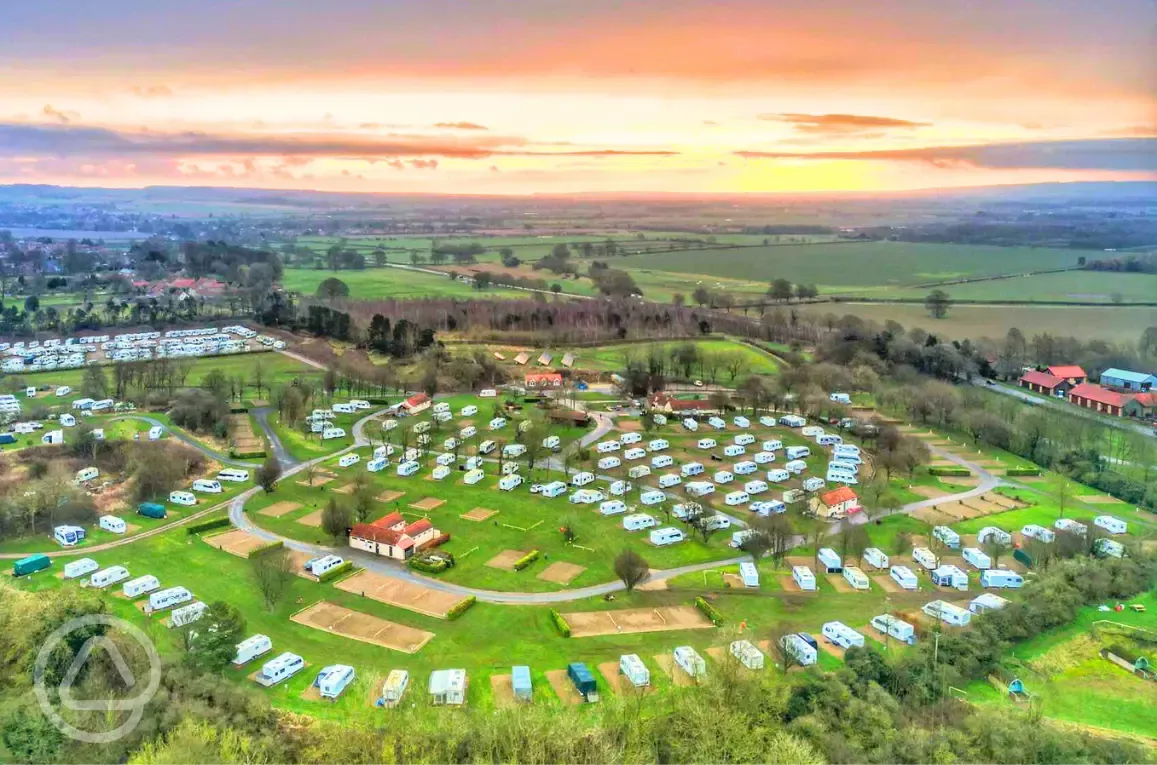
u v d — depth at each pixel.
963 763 91.56
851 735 97.25
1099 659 118.88
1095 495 183.62
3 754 87.88
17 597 116.31
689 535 160.75
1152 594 135.62
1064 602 129.12
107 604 127.75
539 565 147.12
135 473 178.25
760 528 152.75
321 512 169.50
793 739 93.50
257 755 90.44
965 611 125.94
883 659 112.19
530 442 196.75
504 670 113.50
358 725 96.69
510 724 94.56
